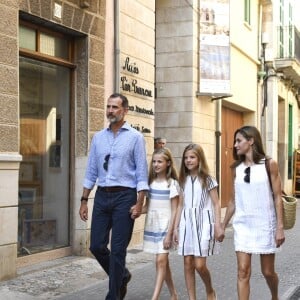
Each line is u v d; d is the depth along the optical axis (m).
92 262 8.67
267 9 21.28
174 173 6.15
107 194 5.99
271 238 5.43
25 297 6.62
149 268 8.49
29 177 8.38
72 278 7.63
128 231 5.96
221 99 15.79
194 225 5.90
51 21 8.18
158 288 6.01
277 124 23.06
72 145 9.17
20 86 8.19
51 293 6.85
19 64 8.15
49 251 8.61
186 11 14.02
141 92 10.96
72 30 8.73
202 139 14.54
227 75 14.41
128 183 5.99
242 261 5.45
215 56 14.29
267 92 21.61
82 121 9.12
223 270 8.57
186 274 6.02
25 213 8.28
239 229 5.49
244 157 5.62
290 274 8.30
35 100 8.49
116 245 5.91
